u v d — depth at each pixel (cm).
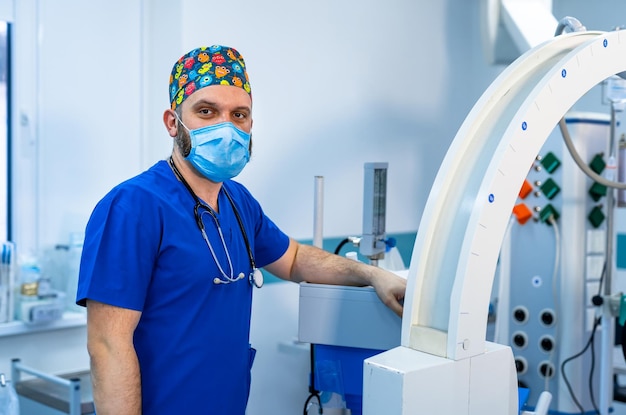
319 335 171
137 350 150
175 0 275
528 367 295
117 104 285
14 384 244
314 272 180
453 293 122
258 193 298
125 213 144
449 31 377
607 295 260
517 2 286
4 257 245
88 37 276
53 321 253
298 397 317
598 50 137
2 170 268
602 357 262
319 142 320
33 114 266
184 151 155
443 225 132
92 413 225
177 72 159
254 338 301
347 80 330
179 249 149
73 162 275
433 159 374
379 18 342
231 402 158
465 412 125
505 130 130
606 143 286
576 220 282
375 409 120
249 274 166
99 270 141
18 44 262
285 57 305
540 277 290
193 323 151
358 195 339
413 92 361
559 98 131
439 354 124
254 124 295
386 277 163
